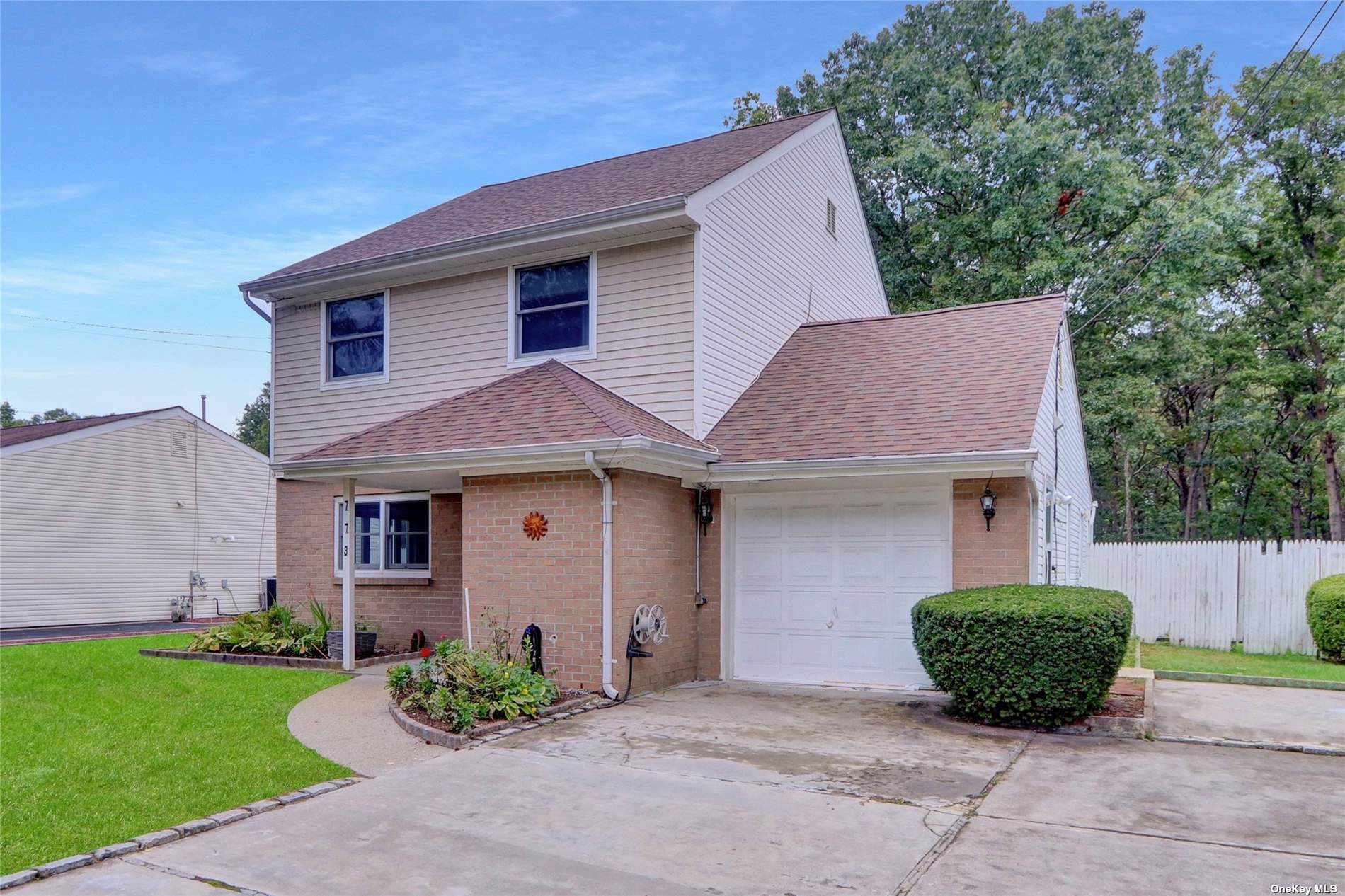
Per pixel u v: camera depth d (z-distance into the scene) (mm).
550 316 11375
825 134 14914
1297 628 14188
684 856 4727
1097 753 6883
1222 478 30922
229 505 24031
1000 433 8961
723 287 10961
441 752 6832
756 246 12055
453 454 9227
